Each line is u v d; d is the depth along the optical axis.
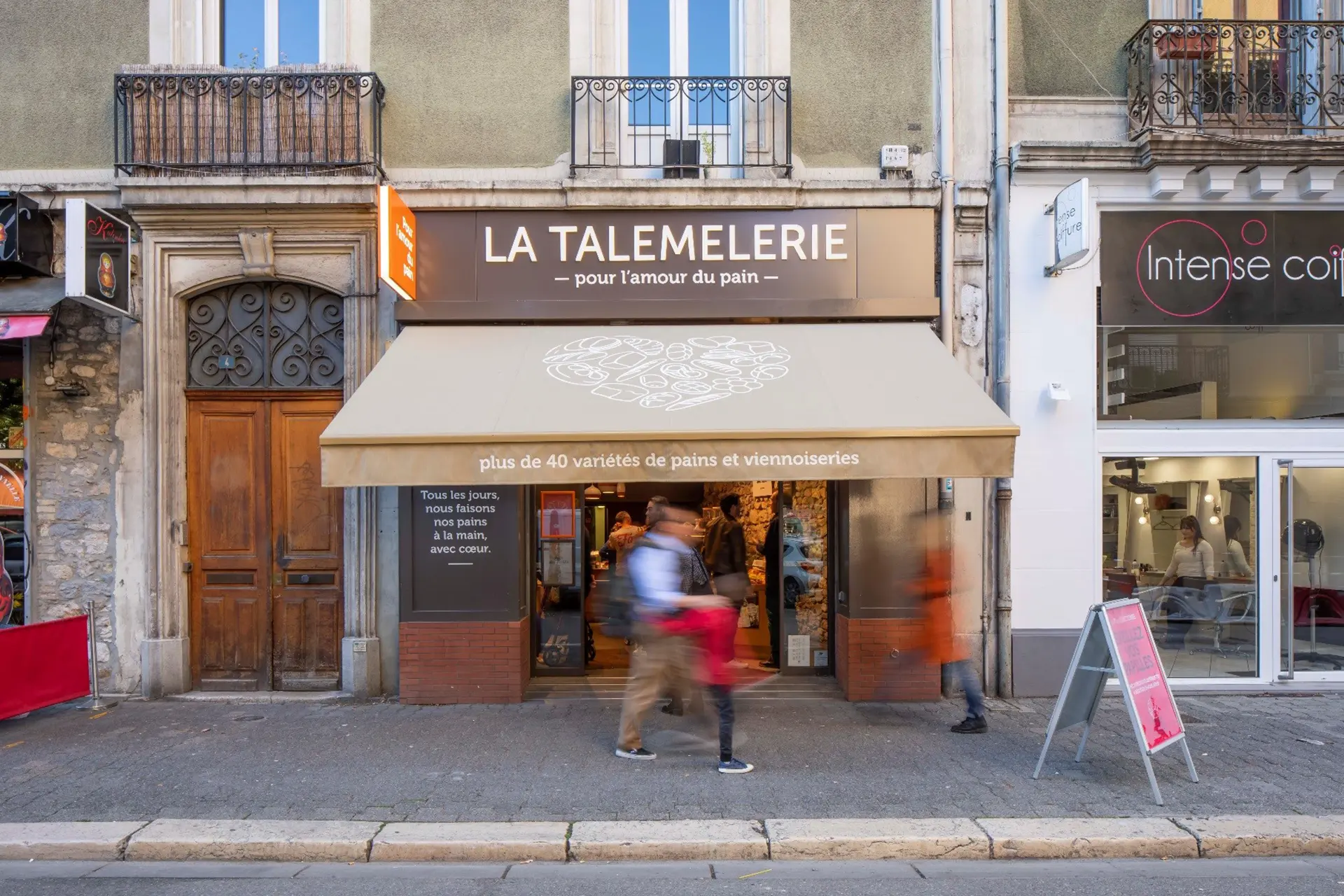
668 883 4.25
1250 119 7.75
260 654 7.69
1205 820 4.79
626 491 10.23
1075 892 4.13
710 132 8.02
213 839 4.54
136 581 7.59
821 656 8.05
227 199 7.40
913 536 7.36
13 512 7.79
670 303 7.54
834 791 5.23
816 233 7.61
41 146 7.67
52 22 7.71
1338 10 7.88
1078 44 7.88
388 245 6.69
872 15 7.85
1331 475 7.92
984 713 6.98
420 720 6.79
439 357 7.01
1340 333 7.99
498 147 7.74
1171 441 7.74
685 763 5.75
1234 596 7.89
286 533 7.73
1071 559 7.61
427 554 7.29
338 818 4.83
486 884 4.23
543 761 5.79
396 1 7.75
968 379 6.69
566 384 6.59
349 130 7.55
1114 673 5.31
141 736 6.34
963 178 7.77
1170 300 7.79
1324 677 7.85
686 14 8.17
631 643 8.84
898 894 4.12
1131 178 7.72
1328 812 4.92
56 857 4.50
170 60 7.71
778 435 5.93
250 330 7.79
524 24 7.78
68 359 7.60
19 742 6.20
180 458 7.63
